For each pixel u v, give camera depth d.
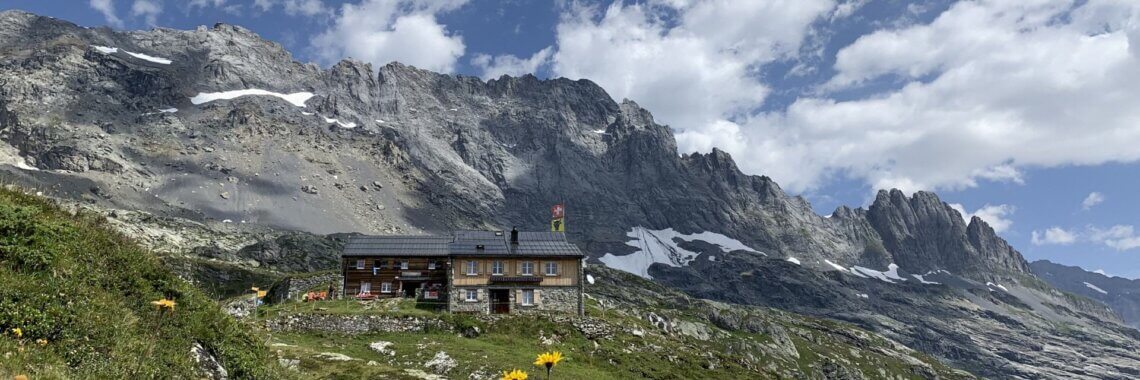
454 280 84.31
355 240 98.44
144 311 21.42
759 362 146.12
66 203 28.11
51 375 15.45
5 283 17.98
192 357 21.03
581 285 86.81
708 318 180.50
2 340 15.79
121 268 22.91
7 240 20.05
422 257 95.12
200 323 22.86
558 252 87.81
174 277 24.70
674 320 141.12
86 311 19.17
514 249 88.12
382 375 49.28
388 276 93.75
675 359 76.12
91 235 23.70
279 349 54.50
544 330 77.38
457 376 55.09
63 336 17.58
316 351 57.00
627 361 71.12
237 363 22.89
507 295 85.69
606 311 96.75
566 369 62.00
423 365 58.03
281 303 88.19
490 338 73.19
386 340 68.12
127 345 19.02
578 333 78.94
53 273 20.06
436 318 75.44
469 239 92.44
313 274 104.88
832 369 180.75
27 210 22.00
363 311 76.50
